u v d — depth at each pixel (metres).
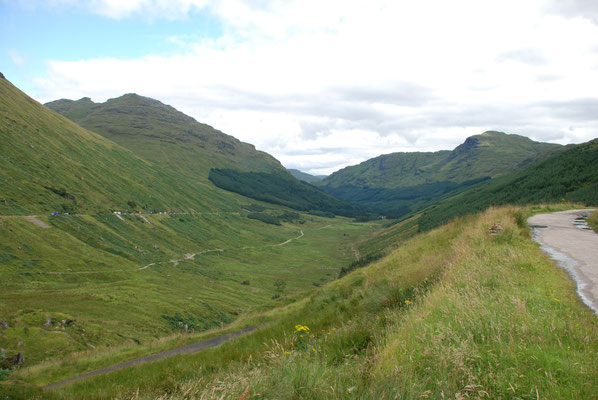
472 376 4.48
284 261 189.38
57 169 166.12
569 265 10.54
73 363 23.44
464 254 12.87
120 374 13.67
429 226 149.25
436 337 5.79
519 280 9.08
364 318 10.12
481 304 6.93
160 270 130.75
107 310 71.88
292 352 7.43
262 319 26.66
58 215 132.88
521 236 15.30
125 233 151.88
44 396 10.85
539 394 4.08
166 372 10.87
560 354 4.93
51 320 54.00
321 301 17.91
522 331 5.65
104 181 189.50
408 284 11.98
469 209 131.88
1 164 139.00
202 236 198.50
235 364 9.41
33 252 103.94
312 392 5.23
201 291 112.38
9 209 119.06
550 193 95.00
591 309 6.80
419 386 4.58
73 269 105.00
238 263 171.75
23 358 42.12
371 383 4.89
